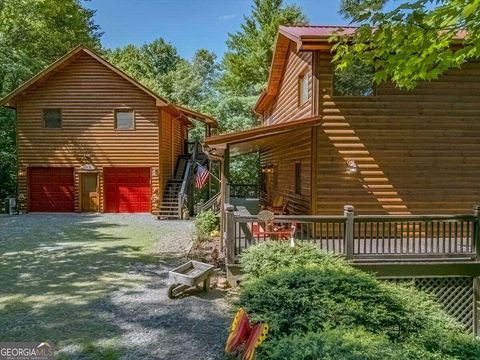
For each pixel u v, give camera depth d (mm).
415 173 9383
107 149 17891
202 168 17812
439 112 9383
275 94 15914
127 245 10781
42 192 18016
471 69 9406
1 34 20500
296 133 11000
